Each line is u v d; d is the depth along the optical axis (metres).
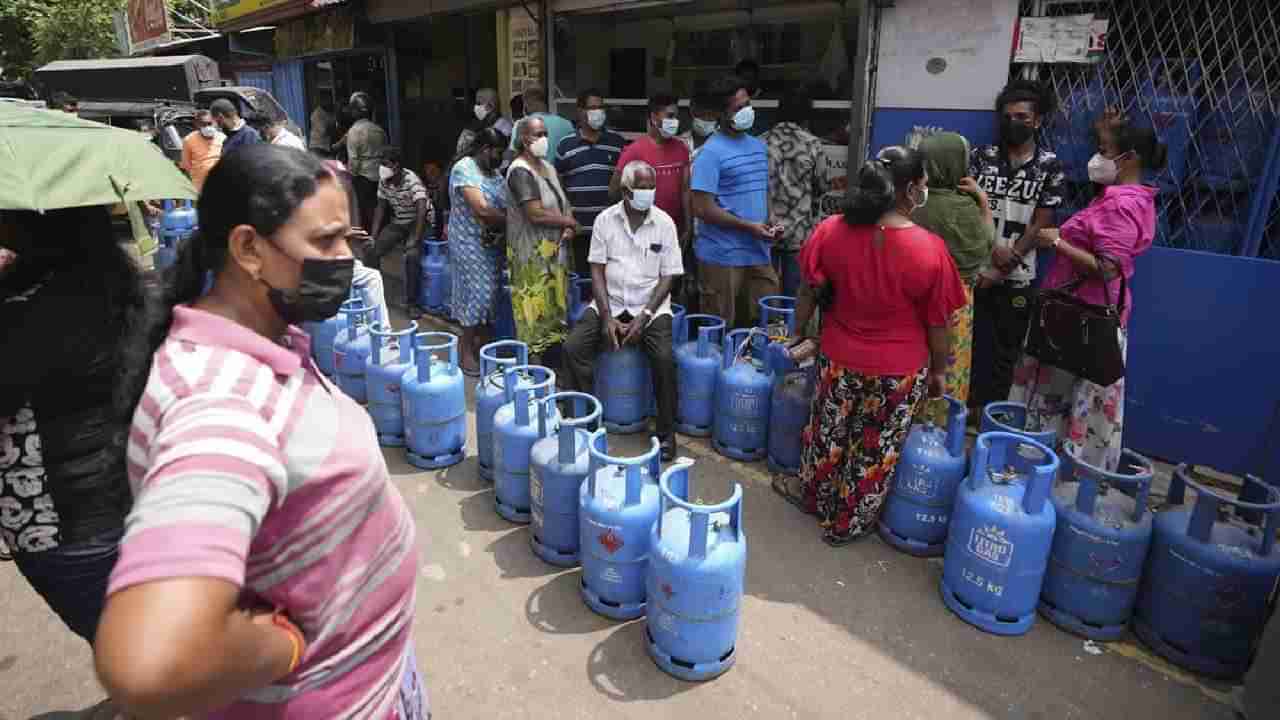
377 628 1.23
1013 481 2.89
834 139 5.25
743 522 3.59
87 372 1.85
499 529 3.52
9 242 1.86
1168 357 3.93
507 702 2.52
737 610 2.60
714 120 5.02
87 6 17.72
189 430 0.93
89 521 1.95
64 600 2.02
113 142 2.33
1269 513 2.52
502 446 3.48
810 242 3.28
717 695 2.55
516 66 6.99
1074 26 3.88
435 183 8.56
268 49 12.13
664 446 4.12
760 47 5.72
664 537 2.57
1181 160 3.82
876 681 2.62
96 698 2.59
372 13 8.38
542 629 2.86
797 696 2.55
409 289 6.81
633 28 6.42
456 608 2.98
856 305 3.15
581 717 2.46
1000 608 2.82
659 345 4.06
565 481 3.11
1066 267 3.39
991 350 4.41
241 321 1.15
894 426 3.24
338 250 1.14
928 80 4.32
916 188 3.00
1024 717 2.48
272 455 0.98
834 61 5.25
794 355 3.54
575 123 6.73
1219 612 2.56
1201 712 2.50
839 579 3.18
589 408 4.28
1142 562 2.74
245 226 1.08
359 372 4.76
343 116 8.75
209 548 0.85
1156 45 3.77
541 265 4.73
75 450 1.89
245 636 0.92
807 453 3.57
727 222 4.51
